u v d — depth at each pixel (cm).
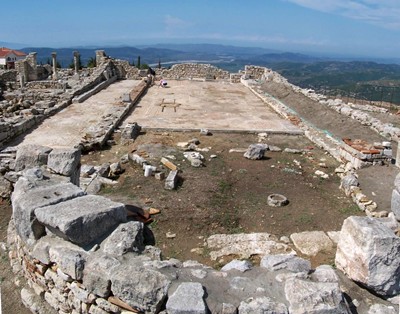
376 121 1730
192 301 438
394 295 516
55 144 1460
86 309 503
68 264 505
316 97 2253
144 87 2752
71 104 2203
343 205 1009
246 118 1994
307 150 1494
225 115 2044
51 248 536
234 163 1288
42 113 1862
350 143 1329
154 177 1110
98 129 1559
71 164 750
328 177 1217
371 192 1067
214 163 1274
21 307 574
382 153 1248
